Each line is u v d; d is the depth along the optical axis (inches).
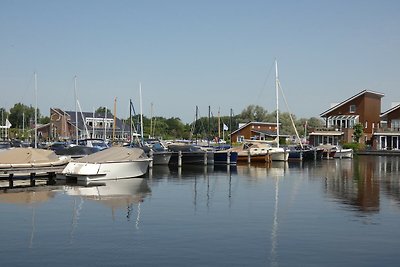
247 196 899.4
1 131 3850.9
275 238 550.0
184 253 485.7
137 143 2174.0
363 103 3243.1
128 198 858.1
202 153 1820.9
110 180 1166.3
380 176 1357.0
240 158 2003.0
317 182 1173.7
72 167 1127.6
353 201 838.5
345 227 612.1
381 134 3127.5
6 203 786.2
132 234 564.1
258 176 1338.6
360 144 3009.4
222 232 578.6
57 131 3986.2
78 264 447.2
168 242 528.1
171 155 1763.0
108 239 540.1
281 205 788.6
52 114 4033.0
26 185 1050.1
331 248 509.4
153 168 1628.9
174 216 679.7
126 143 2349.9
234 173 1440.7
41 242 525.0
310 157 2223.2
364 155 2785.4
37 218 657.0
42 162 1136.8
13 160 1107.9
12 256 471.5
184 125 4505.4
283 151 2031.3
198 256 475.5
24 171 1100.5
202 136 3782.0
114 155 1181.7
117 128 4151.1
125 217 668.7
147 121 4244.6
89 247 505.7
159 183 1122.7
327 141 3208.7
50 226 605.0
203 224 624.1
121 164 1189.7
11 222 629.0
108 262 454.3
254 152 1994.3
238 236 558.9
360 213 713.6
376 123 3309.5
